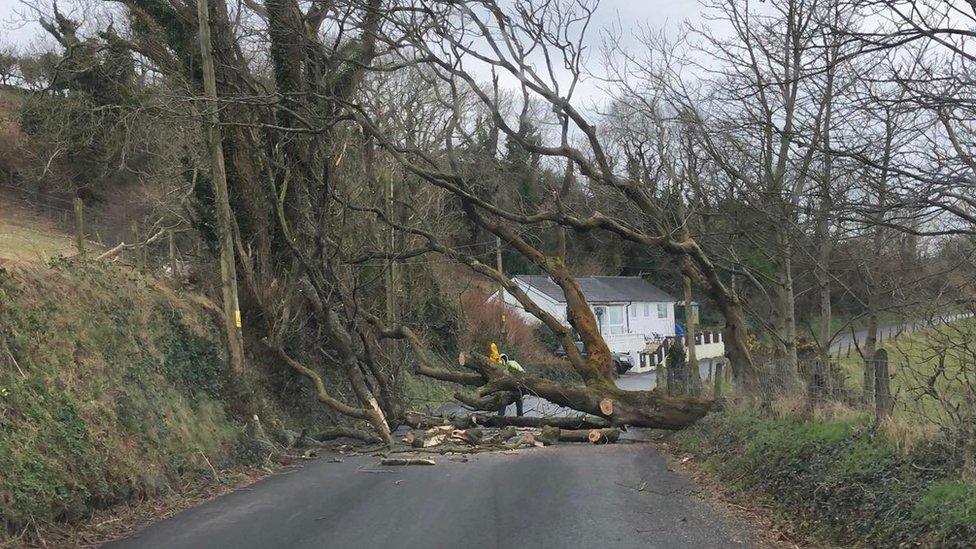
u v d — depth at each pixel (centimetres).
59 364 1198
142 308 1599
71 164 3653
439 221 3306
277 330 2089
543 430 1953
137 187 3847
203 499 1221
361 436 1953
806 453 1072
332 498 1191
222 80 2064
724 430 1535
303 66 2180
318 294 2116
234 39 2152
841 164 1052
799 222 1430
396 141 2988
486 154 2712
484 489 1239
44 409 1077
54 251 1802
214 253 2119
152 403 1366
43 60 3519
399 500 1159
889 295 1582
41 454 1001
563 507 1078
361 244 2559
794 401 1332
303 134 2169
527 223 2047
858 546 819
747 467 1228
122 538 955
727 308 2000
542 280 5650
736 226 1738
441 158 3058
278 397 2059
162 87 2716
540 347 4831
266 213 2167
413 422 2172
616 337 5566
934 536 728
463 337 3784
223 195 1767
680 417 1909
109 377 1298
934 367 1036
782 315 2005
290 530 967
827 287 1605
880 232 1256
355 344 2231
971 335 909
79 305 1397
